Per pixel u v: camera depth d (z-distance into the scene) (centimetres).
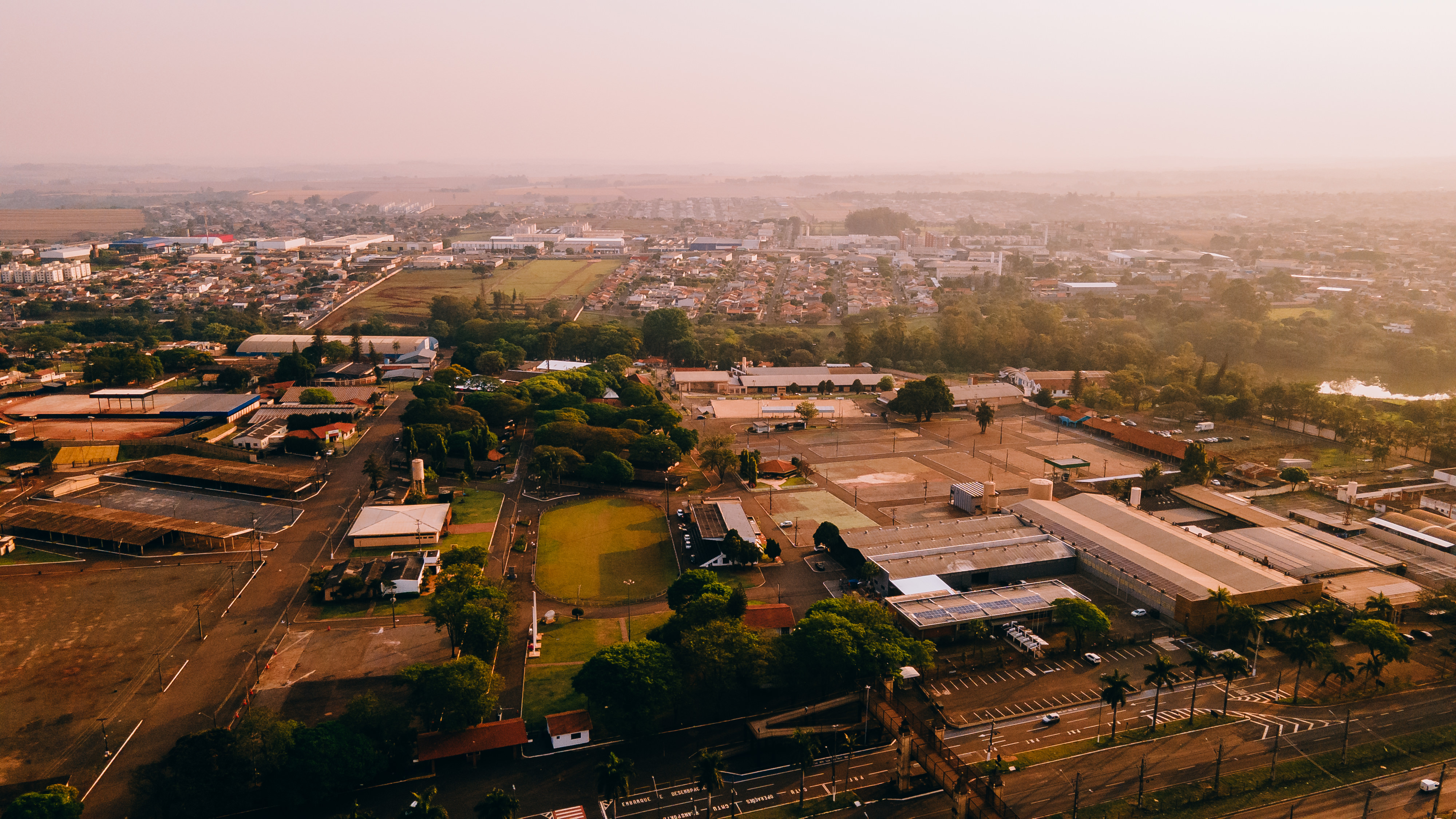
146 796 11606
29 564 19238
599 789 11362
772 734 13288
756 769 12812
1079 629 15875
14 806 10738
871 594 18375
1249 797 12069
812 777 12638
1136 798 12025
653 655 13525
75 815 10969
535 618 16150
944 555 19350
